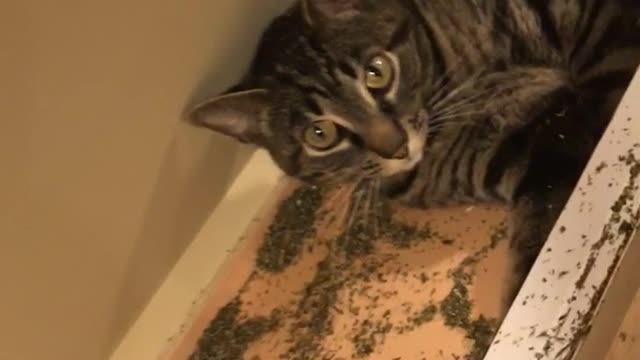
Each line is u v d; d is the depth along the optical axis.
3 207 0.44
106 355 0.59
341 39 0.51
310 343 0.59
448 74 0.54
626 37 0.53
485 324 0.56
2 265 0.46
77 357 0.56
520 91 0.55
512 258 0.56
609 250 0.41
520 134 0.54
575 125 0.54
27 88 0.41
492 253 0.58
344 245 0.61
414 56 0.52
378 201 0.61
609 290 0.42
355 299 0.60
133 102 0.48
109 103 0.46
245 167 0.63
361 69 0.51
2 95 0.40
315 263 0.61
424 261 0.59
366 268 0.60
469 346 0.56
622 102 0.43
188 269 0.61
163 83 0.49
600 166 0.42
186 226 0.60
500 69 0.55
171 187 0.56
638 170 0.42
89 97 0.45
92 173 0.48
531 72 0.55
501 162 0.55
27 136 0.42
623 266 0.42
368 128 0.51
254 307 0.61
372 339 0.58
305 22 0.52
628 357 0.45
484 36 0.54
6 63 0.39
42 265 0.49
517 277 0.55
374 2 0.52
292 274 0.62
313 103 0.52
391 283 0.59
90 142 0.47
